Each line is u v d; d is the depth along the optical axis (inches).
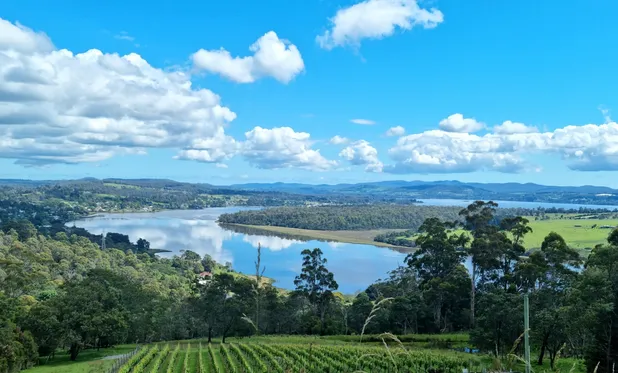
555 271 2135.8
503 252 2714.1
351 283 4751.5
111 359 2122.3
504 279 2723.9
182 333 3031.5
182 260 6181.1
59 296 2273.6
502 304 1836.9
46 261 4793.3
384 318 2768.2
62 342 2081.7
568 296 1595.7
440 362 1579.7
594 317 1363.2
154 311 2832.2
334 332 2903.5
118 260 5772.6
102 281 2493.8
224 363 1868.8
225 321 2632.9
